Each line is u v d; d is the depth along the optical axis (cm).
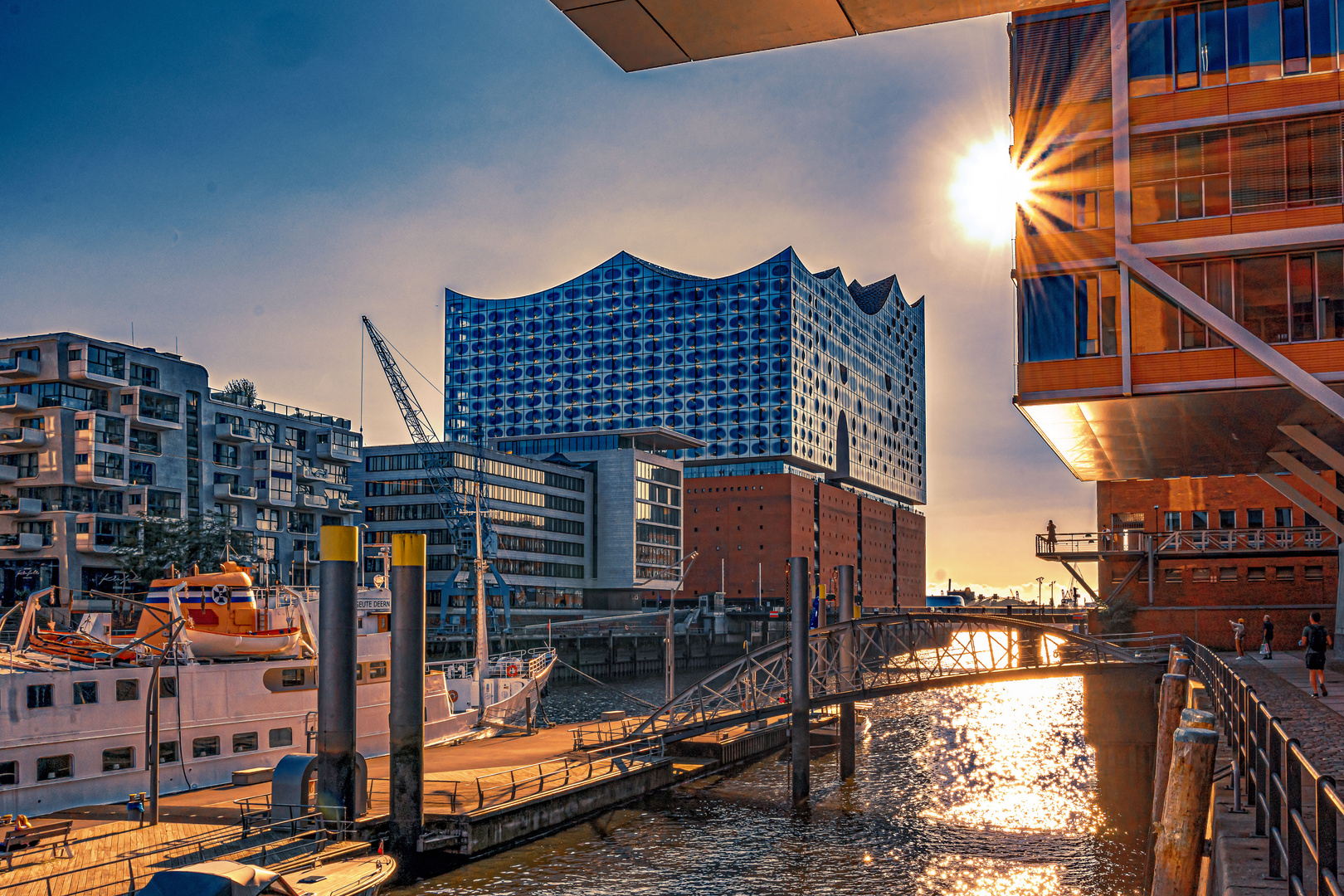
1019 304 3173
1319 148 2902
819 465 19775
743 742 5647
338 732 3238
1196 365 3012
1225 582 6906
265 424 11156
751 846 3816
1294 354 2902
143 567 8481
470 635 11275
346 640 3269
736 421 18712
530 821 3706
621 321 19438
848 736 5359
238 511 10469
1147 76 3066
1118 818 4378
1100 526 7569
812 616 9762
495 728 5500
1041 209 3161
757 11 1095
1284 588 6812
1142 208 3053
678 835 3912
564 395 19575
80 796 3353
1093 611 7019
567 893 3177
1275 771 1044
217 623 4134
